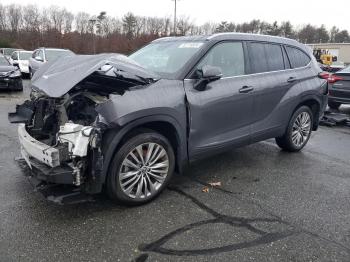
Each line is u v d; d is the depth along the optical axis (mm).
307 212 3707
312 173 4883
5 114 8234
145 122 3488
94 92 3600
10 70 12266
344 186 4449
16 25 50875
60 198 3252
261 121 4879
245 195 4082
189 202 3850
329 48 64125
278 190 4258
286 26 64062
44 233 3162
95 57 3520
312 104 5887
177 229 3297
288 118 5352
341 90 9336
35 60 15039
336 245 3113
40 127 3869
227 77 4375
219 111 4199
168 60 4266
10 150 5309
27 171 3691
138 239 3117
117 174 3447
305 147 6254
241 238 3176
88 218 3438
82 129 3129
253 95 4602
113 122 3215
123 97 3354
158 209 3670
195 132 4000
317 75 5781
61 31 43250
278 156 5605
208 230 3293
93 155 3195
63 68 3576
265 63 4949
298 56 5582
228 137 4441
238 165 5109
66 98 3518
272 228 3359
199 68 4070
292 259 2900
